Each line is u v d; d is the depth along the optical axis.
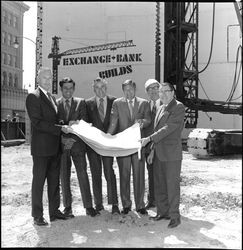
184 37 14.50
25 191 6.41
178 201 4.21
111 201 4.85
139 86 20.33
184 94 14.59
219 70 20.06
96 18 19.75
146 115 4.82
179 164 4.20
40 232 4.09
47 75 4.37
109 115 4.93
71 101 4.72
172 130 4.11
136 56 20.44
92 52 20.27
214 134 12.21
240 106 15.90
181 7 14.21
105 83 4.92
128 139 4.59
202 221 4.51
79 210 5.12
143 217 4.66
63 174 4.70
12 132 14.02
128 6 20.09
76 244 3.68
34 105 4.26
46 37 19.41
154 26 20.03
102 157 4.86
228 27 19.45
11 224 4.39
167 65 14.52
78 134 4.44
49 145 4.30
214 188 6.68
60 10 19.22
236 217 4.70
